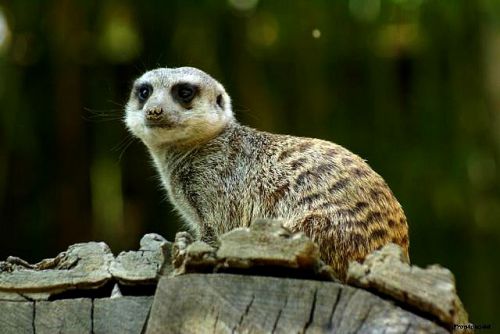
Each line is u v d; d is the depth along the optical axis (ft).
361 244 33.30
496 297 79.82
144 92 44.16
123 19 75.05
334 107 78.18
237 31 75.92
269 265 23.99
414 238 79.10
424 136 78.28
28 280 27.02
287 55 76.84
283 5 73.26
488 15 75.25
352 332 22.72
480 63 78.18
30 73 79.05
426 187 78.33
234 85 77.10
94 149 79.92
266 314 23.59
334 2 72.64
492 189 80.23
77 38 76.07
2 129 78.69
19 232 81.15
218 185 40.01
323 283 23.41
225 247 24.21
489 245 80.02
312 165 36.09
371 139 78.38
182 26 75.51
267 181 37.35
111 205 80.33
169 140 41.86
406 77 79.00
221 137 41.34
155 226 80.84
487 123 79.20
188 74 43.39
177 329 24.30
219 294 24.13
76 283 26.84
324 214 33.91
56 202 80.79
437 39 76.48
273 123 77.71
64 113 78.89
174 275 25.30
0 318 26.76
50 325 26.48
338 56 76.79
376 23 73.61
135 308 26.09
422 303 22.49
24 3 74.08
